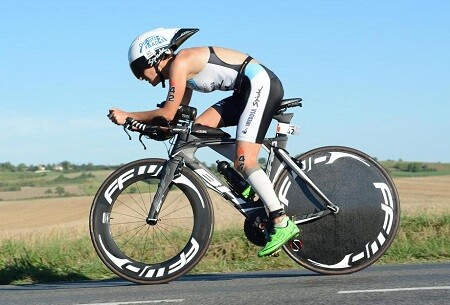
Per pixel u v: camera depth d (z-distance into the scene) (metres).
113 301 4.32
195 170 5.14
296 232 5.00
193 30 5.10
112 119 5.08
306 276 5.34
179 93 4.94
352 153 5.29
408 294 4.12
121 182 5.18
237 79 5.02
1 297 4.92
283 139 5.21
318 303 3.94
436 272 5.37
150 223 5.15
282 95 5.09
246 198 5.11
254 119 4.96
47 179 98.00
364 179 5.26
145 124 5.04
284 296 4.21
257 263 7.96
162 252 9.70
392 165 88.38
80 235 11.59
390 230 5.23
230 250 10.00
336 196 5.25
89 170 107.12
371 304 3.85
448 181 54.56
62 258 9.27
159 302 4.18
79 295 4.77
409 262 7.71
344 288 4.43
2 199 72.19
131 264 5.15
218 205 26.97
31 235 11.92
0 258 9.16
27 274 7.54
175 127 5.10
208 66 5.01
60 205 49.56
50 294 4.96
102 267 7.96
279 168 5.23
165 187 5.12
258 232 5.12
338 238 5.24
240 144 4.98
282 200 5.22
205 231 5.15
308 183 5.21
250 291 4.48
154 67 5.09
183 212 16.47
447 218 11.65
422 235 10.74
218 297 4.27
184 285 5.07
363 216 5.25
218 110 5.19
